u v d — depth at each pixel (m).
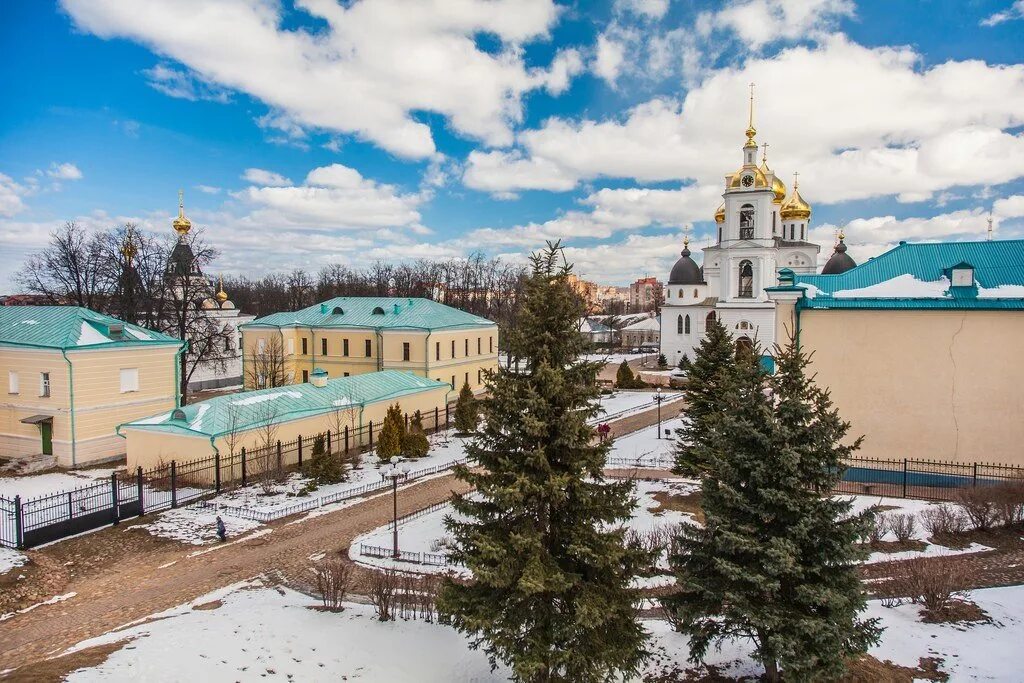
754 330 69.50
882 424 28.77
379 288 112.44
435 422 44.66
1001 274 28.78
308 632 16.33
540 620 12.78
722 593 12.30
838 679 13.05
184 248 54.38
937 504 25.11
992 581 18.80
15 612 18.53
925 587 17.12
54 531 23.52
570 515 13.52
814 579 12.25
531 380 13.29
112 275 52.34
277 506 27.53
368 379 43.59
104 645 15.35
